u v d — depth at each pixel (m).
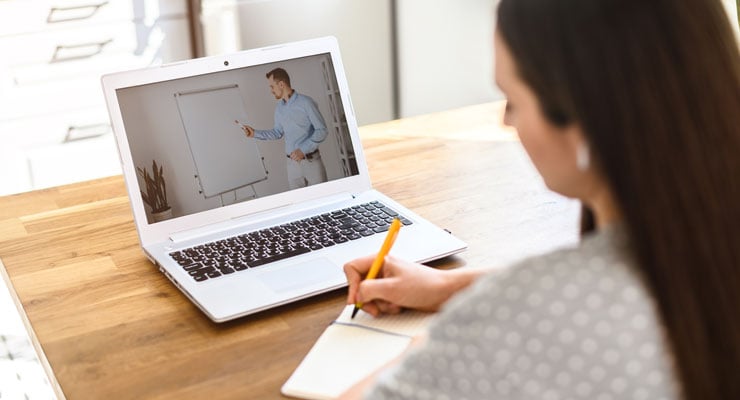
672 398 0.65
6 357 2.48
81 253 1.29
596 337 0.62
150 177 1.29
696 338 0.63
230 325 1.09
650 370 0.63
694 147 0.63
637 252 0.64
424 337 0.97
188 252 1.25
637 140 0.63
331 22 3.06
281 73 1.39
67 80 2.82
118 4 2.81
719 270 0.63
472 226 1.34
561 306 0.62
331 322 1.09
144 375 0.99
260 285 1.16
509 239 1.29
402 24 3.17
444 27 3.27
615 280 0.63
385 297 1.08
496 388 0.63
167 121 1.31
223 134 1.34
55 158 2.88
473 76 3.40
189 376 0.99
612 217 0.69
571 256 0.64
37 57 2.76
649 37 0.63
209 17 2.89
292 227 1.32
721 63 0.65
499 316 0.63
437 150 1.63
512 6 0.67
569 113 0.65
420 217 1.35
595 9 0.63
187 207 1.31
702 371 0.64
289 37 3.02
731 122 0.64
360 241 1.27
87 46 2.81
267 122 1.37
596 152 0.64
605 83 0.63
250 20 2.95
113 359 1.02
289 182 1.38
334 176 1.42
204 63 1.34
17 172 2.85
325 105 1.42
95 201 1.47
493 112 1.83
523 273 0.64
